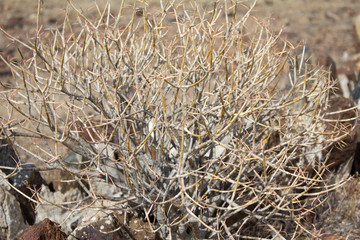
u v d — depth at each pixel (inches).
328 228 104.0
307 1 335.3
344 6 332.5
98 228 86.3
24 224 97.4
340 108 117.3
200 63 80.6
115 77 87.0
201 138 78.4
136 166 79.4
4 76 154.8
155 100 91.0
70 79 86.7
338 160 113.7
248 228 99.6
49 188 104.0
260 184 92.7
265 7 308.0
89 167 88.9
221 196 88.5
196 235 88.7
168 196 88.1
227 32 86.5
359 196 106.5
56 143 79.3
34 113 128.5
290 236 99.9
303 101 111.7
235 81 85.1
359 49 253.1
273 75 92.7
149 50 91.0
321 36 271.1
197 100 85.9
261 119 94.7
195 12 91.1
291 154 88.5
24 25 239.3
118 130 92.6
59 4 255.1
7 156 103.7
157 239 90.4
